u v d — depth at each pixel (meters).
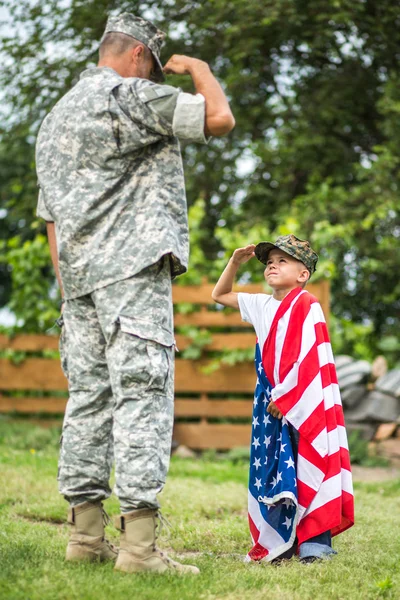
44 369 10.42
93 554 3.86
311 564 4.11
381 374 10.32
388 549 4.66
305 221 12.93
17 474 6.98
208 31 13.88
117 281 3.64
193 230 10.77
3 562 3.75
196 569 3.80
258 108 14.29
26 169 17.17
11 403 10.48
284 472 4.32
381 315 15.21
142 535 3.65
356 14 13.18
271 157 13.91
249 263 10.33
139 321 3.62
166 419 3.67
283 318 4.53
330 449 4.38
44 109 14.10
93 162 3.70
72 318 3.84
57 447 9.31
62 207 3.73
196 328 9.95
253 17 12.94
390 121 13.23
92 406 3.80
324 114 13.80
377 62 14.41
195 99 3.60
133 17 3.92
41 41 13.77
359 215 13.30
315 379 4.41
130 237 3.67
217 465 8.71
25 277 10.76
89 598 3.23
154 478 3.58
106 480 3.84
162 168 3.76
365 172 13.23
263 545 4.39
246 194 14.61
